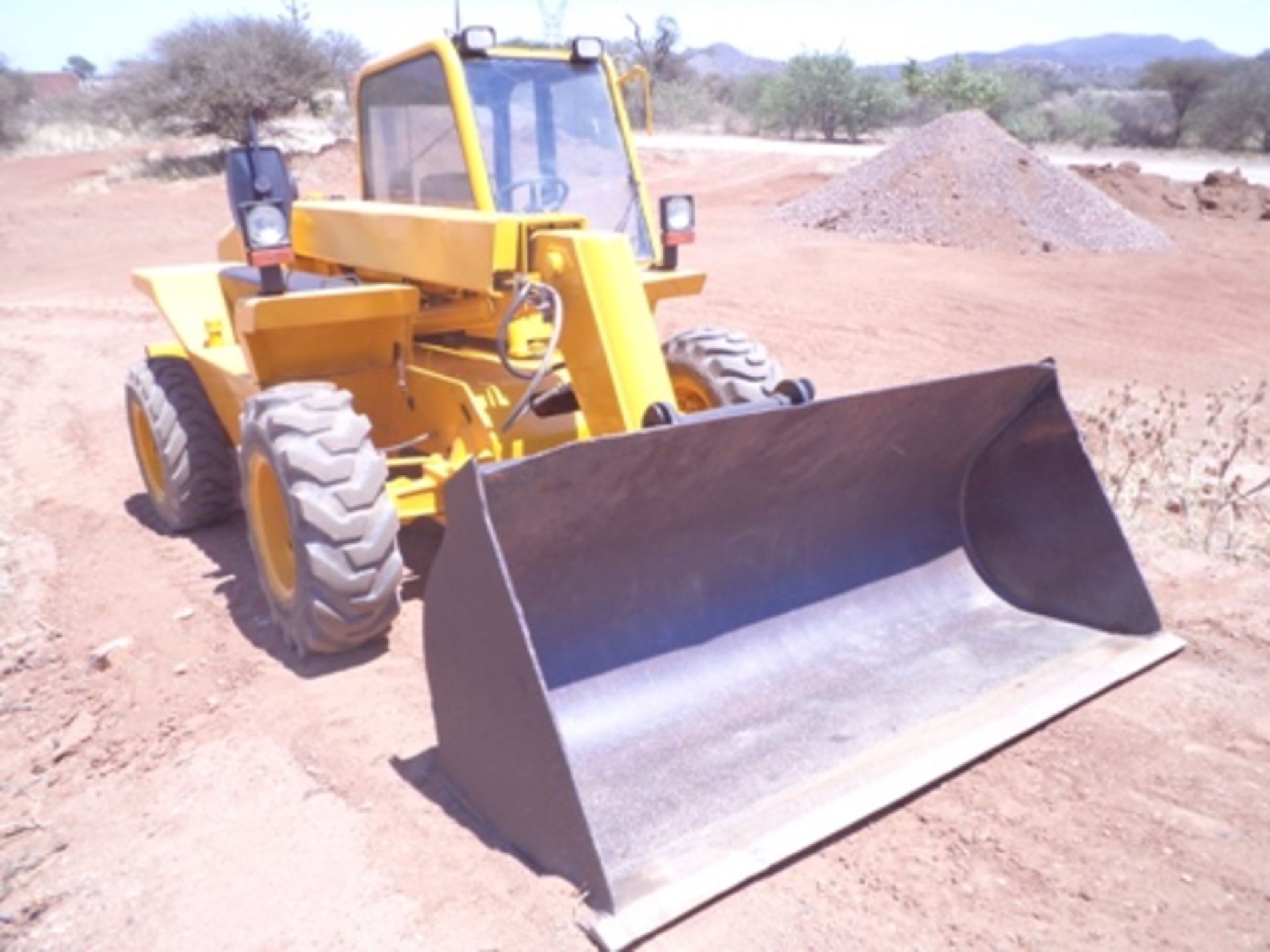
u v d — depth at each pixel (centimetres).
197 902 301
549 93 461
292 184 569
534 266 406
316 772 355
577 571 349
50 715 415
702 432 322
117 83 3180
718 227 1830
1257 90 3862
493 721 301
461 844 310
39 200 2330
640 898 279
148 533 593
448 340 495
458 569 297
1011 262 1481
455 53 435
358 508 393
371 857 310
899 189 1748
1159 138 4091
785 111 4106
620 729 352
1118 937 280
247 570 532
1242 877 301
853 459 391
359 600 396
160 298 580
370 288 446
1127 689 396
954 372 903
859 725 363
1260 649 421
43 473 718
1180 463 665
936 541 450
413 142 469
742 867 289
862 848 315
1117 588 419
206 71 2566
